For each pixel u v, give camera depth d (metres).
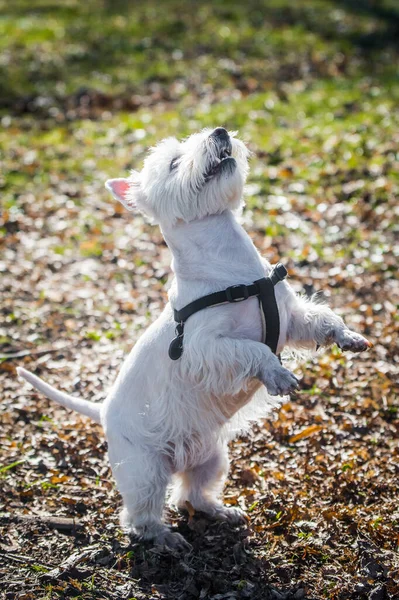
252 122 11.52
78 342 6.66
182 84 14.31
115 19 18.33
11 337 6.78
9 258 8.30
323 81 14.05
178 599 3.94
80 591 4.01
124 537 4.41
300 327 4.07
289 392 3.65
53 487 4.87
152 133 11.45
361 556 4.06
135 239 8.57
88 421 5.53
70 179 10.30
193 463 4.35
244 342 3.75
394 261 7.50
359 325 6.48
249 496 4.68
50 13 18.98
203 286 3.92
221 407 4.11
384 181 8.95
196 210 3.87
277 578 4.01
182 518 4.61
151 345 4.18
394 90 13.02
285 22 18.05
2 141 11.77
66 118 13.01
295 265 7.63
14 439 5.39
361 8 19.12
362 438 5.14
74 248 8.49
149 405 4.20
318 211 8.63
